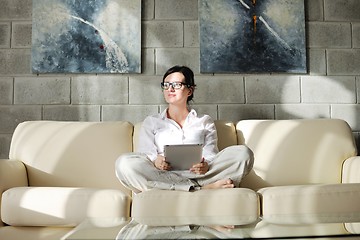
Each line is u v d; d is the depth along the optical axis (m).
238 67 2.98
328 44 3.06
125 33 2.96
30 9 2.96
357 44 3.07
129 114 2.95
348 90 3.04
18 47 2.95
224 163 2.20
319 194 1.91
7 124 2.91
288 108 3.00
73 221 1.93
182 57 2.99
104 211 1.93
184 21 3.01
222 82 2.99
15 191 1.99
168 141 2.49
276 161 2.52
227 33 2.99
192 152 2.11
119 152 2.53
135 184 2.16
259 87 3.00
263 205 1.94
